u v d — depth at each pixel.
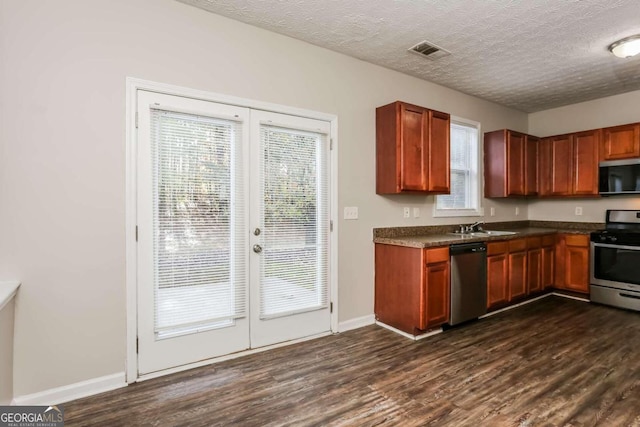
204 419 1.86
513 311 3.79
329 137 3.13
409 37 2.86
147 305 2.30
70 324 2.06
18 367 1.93
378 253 3.41
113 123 2.18
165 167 2.36
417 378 2.30
